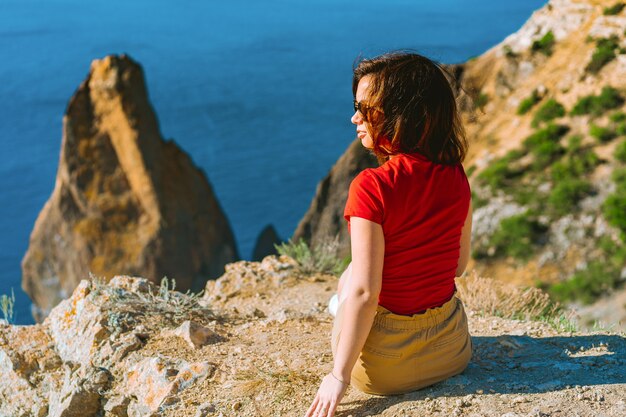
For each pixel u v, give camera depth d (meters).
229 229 54.59
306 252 7.16
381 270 2.86
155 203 49.59
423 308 3.13
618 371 3.49
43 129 194.62
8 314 5.02
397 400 3.25
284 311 4.91
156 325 4.50
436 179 2.96
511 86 30.89
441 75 2.98
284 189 142.88
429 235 2.99
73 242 50.47
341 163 31.67
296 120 198.25
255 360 3.98
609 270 22.05
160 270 50.38
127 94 48.19
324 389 2.98
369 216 2.84
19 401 4.32
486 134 29.84
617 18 29.39
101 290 4.80
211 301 6.43
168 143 50.78
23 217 132.12
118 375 4.03
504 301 5.75
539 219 24.39
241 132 188.25
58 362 4.48
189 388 3.68
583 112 27.66
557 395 3.20
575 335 4.27
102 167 49.81
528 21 32.41
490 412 3.07
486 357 3.86
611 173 24.70
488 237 25.03
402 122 2.91
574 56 29.72
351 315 2.87
